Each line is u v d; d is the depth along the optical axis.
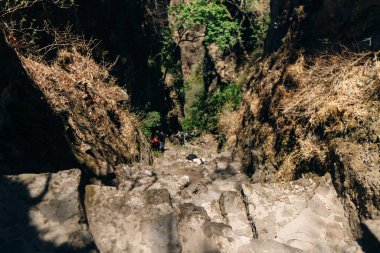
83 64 8.27
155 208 3.61
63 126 5.52
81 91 7.44
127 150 8.13
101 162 5.83
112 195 3.71
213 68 18.30
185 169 8.05
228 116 14.43
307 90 6.62
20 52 6.55
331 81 6.08
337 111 5.43
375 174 4.22
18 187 3.26
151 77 14.84
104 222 3.47
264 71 9.95
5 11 6.48
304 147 5.83
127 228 3.43
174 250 3.31
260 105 9.14
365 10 6.28
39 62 6.89
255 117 9.23
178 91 17.77
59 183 3.36
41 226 3.02
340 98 5.49
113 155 6.90
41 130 4.71
